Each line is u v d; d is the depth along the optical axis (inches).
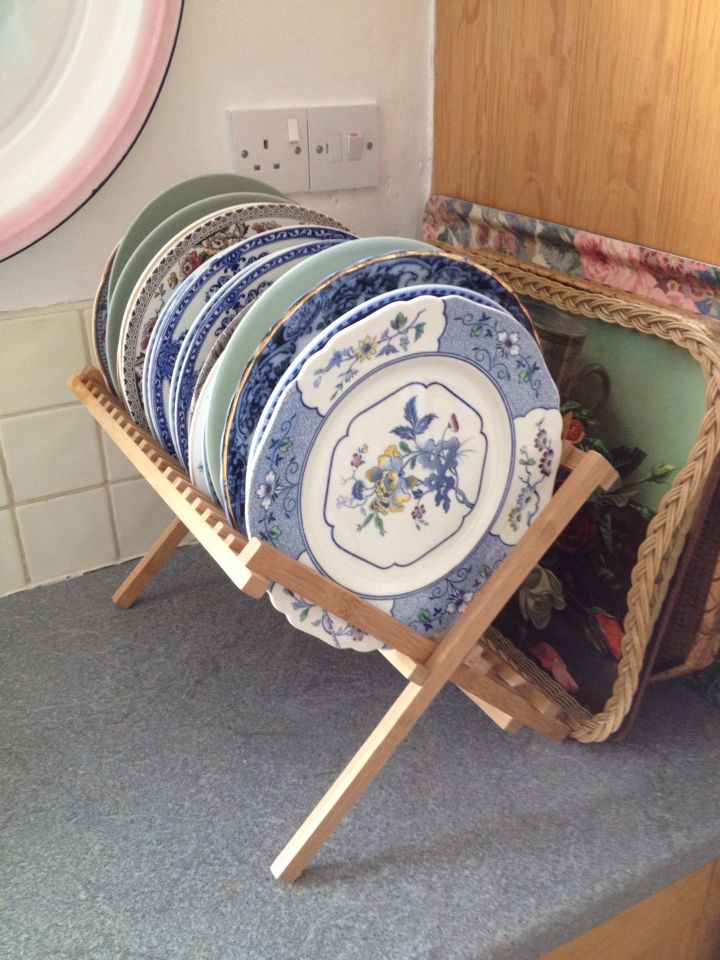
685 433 32.0
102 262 41.6
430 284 27.8
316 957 27.6
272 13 41.2
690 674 39.0
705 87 31.9
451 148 46.1
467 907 29.3
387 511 29.5
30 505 43.7
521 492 31.6
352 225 47.5
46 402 42.3
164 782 34.2
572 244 39.3
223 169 43.1
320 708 37.9
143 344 34.1
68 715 37.5
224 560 27.8
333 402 26.6
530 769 35.0
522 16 39.0
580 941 31.2
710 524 34.0
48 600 44.6
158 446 35.2
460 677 32.2
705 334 30.8
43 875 30.4
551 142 39.4
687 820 32.6
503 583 30.8
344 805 30.1
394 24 44.3
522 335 28.8
